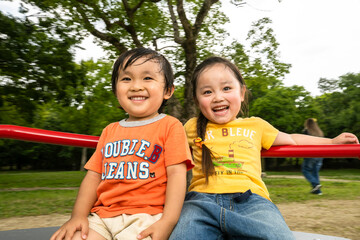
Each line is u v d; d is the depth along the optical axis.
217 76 1.25
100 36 6.95
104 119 17.33
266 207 1.03
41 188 9.27
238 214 0.98
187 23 5.72
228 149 1.23
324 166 28.80
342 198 5.61
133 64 1.10
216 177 1.18
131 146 1.09
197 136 1.30
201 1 7.82
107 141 1.16
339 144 1.15
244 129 1.28
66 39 10.18
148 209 1.00
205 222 0.98
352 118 23.72
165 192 1.05
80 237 0.96
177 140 1.08
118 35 7.25
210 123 1.32
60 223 3.84
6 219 4.11
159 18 7.79
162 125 1.12
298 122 21.20
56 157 33.09
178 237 0.93
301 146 1.18
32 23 10.09
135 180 1.03
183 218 0.99
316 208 4.65
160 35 8.06
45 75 10.92
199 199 1.09
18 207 5.05
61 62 10.82
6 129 1.14
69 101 11.79
